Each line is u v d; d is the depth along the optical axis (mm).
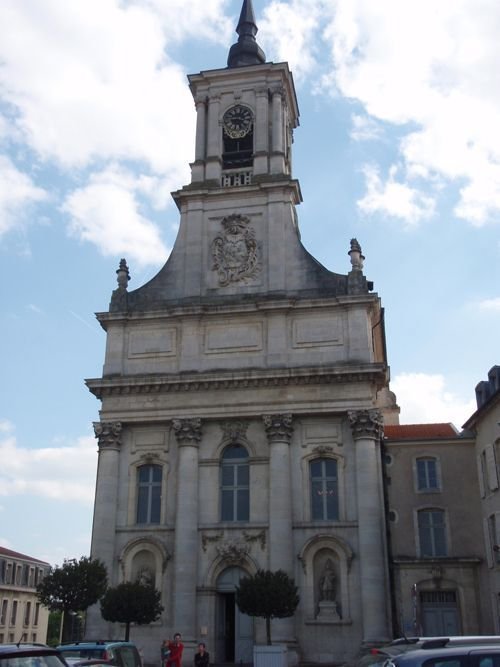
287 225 41250
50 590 31375
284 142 44844
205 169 43688
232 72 45531
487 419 35406
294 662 32594
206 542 35750
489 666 8586
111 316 40500
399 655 8867
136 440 38375
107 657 19516
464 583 35188
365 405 36312
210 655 33781
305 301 38781
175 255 41969
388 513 37250
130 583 33000
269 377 37094
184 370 38594
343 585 34219
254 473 36594
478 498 37062
